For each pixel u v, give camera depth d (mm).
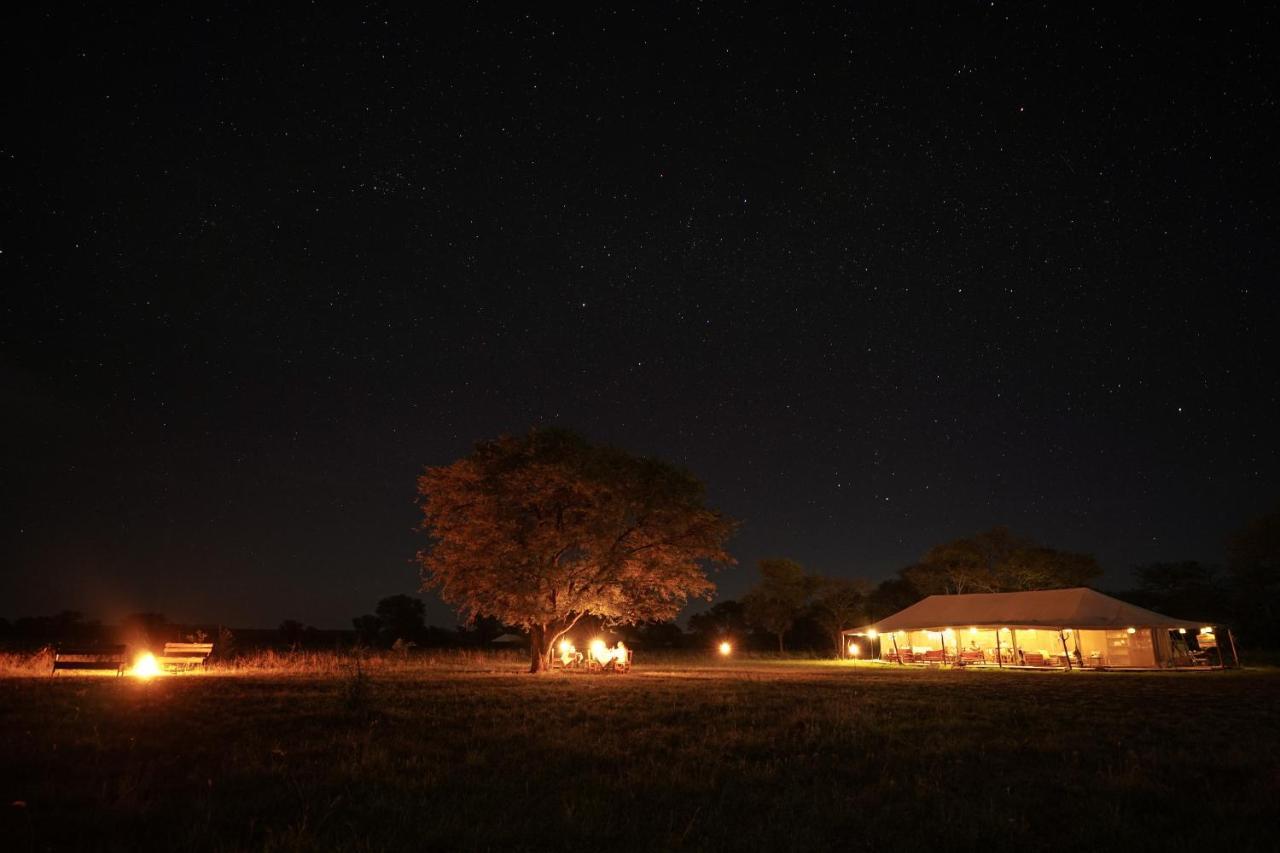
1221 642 59875
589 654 40594
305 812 8062
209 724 13570
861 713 17625
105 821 7562
